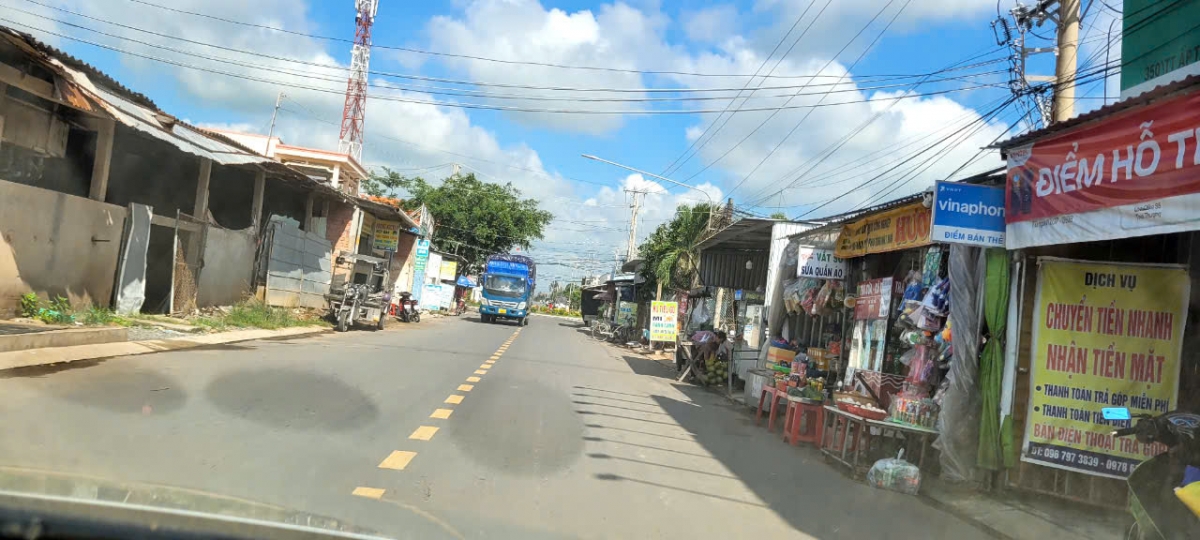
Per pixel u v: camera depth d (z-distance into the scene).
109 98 12.20
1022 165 6.91
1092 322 6.86
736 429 10.32
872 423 7.50
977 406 7.28
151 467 5.07
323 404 8.49
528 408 9.88
